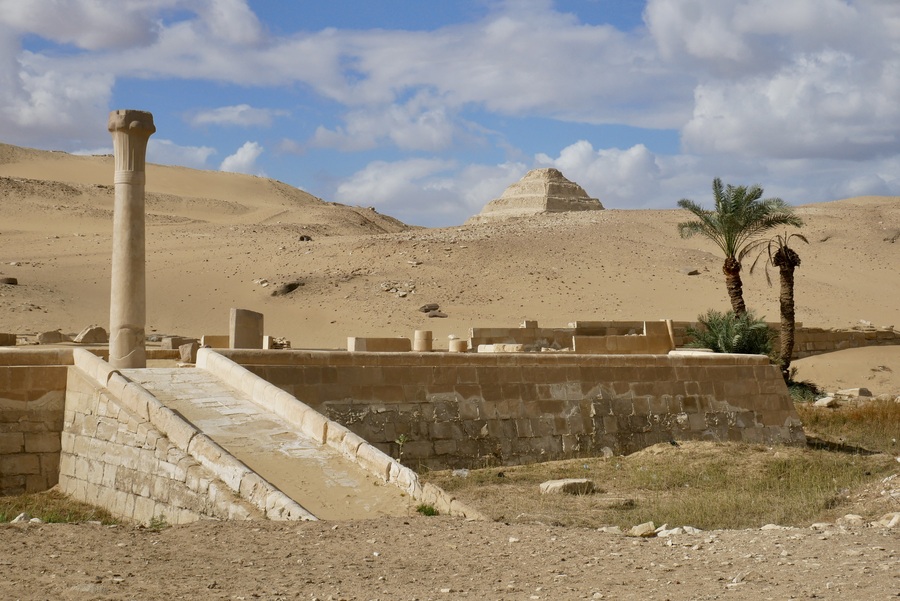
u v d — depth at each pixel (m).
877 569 8.23
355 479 13.55
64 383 17.95
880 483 14.96
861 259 82.31
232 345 22.59
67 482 17.39
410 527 10.98
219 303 58.78
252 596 7.82
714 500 14.50
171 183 156.00
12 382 17.53
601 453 20.30
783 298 37.31
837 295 69.56
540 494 15.20
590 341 33.91
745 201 37.12
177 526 11.33
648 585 8.09
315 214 126.88
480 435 18.95
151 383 16.97
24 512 14.81
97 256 71.56
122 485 15.57
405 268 67.19
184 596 7.77
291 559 9.36
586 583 8.25
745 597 7.46
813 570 8.30
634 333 39.16
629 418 20.97
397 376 18.44
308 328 54.44
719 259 75.19
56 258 69.62
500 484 16.33
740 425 22.67
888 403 31.55
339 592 8.00
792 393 35.41
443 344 49.34
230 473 13.22
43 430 17.70
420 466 18.12
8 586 7.89
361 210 158.25
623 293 64.25
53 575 8.35
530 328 37.25
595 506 14.24
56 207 109.81
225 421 15.31
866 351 45.44
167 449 14.45
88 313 55.53
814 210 100.56
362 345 30.12
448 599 7.75
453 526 11.04
